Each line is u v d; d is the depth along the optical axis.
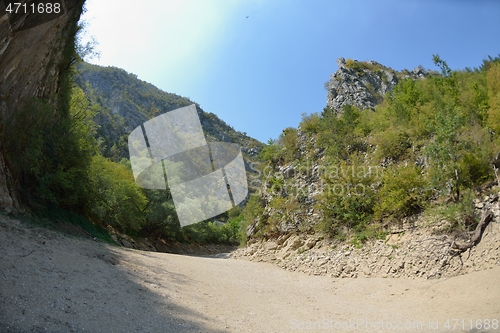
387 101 19.97
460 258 9.41
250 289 9.63
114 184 18.53
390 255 11.05
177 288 7.61
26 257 6.07
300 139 19.75
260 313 6.94
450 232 10.26
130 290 6.36
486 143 11.32
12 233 7.28
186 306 6.30
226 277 10.89
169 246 28.73
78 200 14.70
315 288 10.70
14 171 10.57
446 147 11.45
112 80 83.25
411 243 10.87
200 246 32.78
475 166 11.09
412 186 11.98
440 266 9.55
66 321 4.16
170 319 5.34
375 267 11.05
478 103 13.11
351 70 39.41
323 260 12.75
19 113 10.57
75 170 13.44
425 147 13.08
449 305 7.41
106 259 8.37
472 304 7.09
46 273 5.66
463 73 17.80
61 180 12.33
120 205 20.62
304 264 13.20
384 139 14.93
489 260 8.81
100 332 4.14
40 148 11.37
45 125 12.09
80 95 18.38
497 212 9.55
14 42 9.23
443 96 15.78
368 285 10.12
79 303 4.89
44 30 10.59
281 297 9.05
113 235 20.19
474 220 9.96
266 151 21.50
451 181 11.16
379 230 12.35
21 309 4.08
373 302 8.79
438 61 17.14
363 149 16.42
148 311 5.46
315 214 15.23
